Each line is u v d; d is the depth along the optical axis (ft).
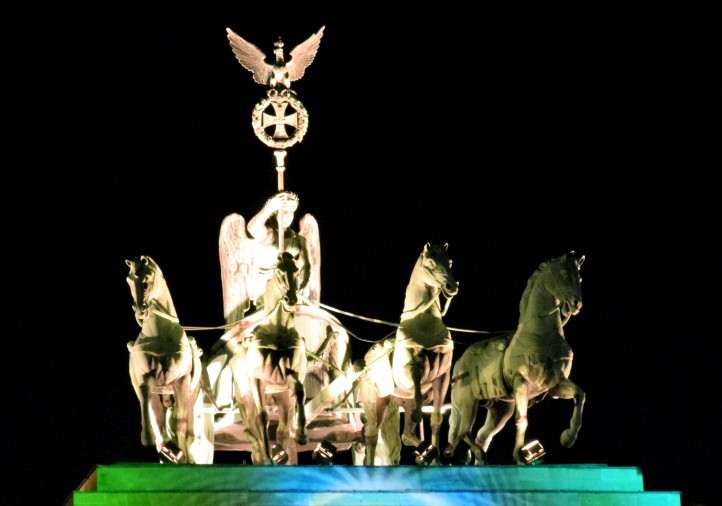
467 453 154.81
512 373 146.72
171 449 142.61
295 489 135.13
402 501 134.62
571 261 146.41
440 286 144.15
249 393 143.43
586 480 139.54
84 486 142.00
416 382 143.64
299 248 154.81
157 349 142.00
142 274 142.61
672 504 137.18
